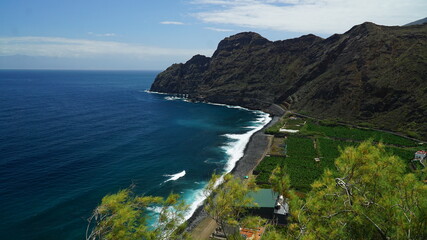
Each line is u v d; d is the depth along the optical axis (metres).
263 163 74.94
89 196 56.19
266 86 191.75
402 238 11.16
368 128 108.62
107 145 92.00
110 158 79.62
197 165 76.56
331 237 12.53
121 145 92.81
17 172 66.56
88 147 88.81
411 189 11.96
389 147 85.56
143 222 15.09
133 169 71.88
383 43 140.00
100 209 13.71
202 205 53.94
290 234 14.36
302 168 70.81
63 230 44.97
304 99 154.38
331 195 14.03
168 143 97.69
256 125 131.00
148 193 58.72
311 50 194.88
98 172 68.88
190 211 51.66
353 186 13.08
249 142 99.44
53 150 83.94
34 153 80.38
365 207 12.48
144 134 109.31
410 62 117.38
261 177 64.94
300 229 13.66
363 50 144.25
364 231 12.37
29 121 122.12
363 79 132.88
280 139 102.88
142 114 153.88
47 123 120.06
